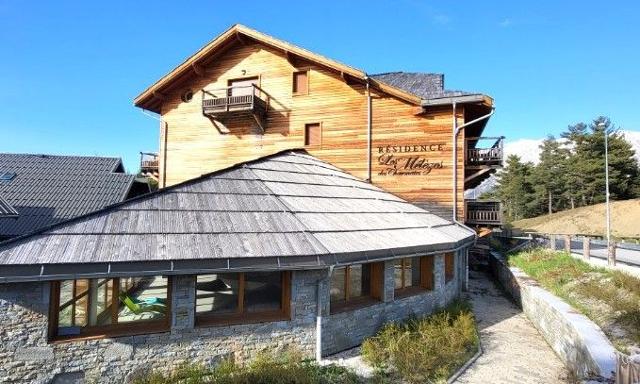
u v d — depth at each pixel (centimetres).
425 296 1226
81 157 2320
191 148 2105
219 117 2011
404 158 1742
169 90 2147
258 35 1923
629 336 838
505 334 1162
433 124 1711
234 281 890
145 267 729
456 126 1673
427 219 1452
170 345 801
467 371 892
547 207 6788
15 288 709
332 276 1002
